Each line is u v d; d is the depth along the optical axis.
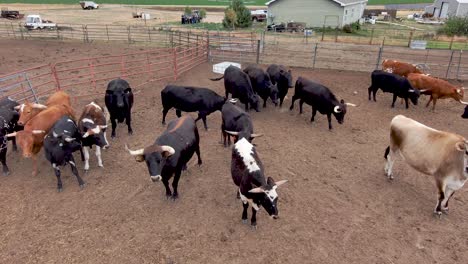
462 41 30.48
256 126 11.20
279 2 37.97
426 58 22.12
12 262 5.69
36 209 6.96
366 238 6.35
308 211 7.05
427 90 12.75
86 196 7.40
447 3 52.72
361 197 7.53
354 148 9.81
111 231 6.40
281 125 11.35
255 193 5.84
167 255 5.88
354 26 36.69
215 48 22.73
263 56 21.95
